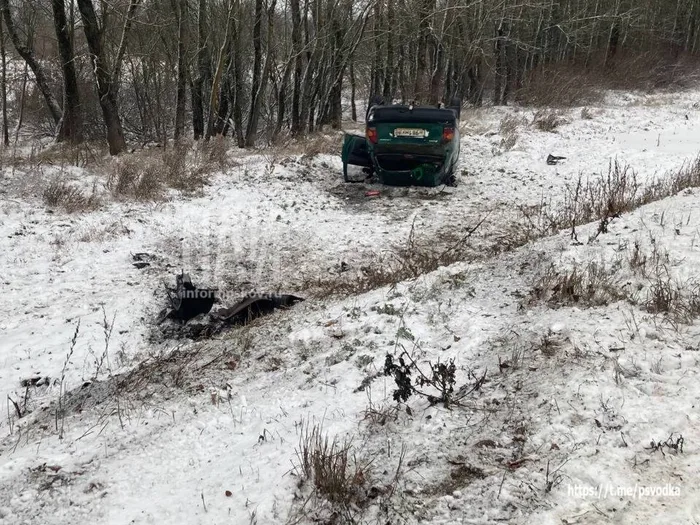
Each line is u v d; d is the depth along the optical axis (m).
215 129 21.92
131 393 4.34
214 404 4.08
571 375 3.52
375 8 21.39
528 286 5.23
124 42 15.91
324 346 4.79
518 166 13.16
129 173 10.33
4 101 21.95
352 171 11.98
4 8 19.41
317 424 3.55
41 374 4.81
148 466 3.39
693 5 39.28
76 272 6.85
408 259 7.50
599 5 33.88
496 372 3.83
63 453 3.57
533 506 2.59
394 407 3.58
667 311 4.09
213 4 19.92
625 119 20.53
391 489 2.86
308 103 20.81
